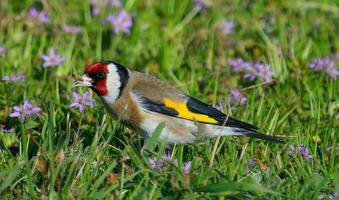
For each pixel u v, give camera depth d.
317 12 16.77
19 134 11.23
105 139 11.05
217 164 10.16
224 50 14.89
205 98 12.72
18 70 13.51
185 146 11.40
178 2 16.83
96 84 11.21
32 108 11.30
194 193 8.99
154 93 11.16
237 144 11.11
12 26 15.09
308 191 9.46
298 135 11.05
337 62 14.30
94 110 11.95
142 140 11.57
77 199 8.88
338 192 9.35
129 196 9.15
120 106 11.18
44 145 10.01
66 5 16.56
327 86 13.03
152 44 15.14
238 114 11.95
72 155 9.77
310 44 14.84
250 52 14.87
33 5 16.61
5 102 12.16
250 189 8.73
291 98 12.72
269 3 16.88
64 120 11.58
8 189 9.44
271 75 13.45
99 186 9.66
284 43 15.16
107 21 15.05
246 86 13.48
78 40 15.13
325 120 11.97
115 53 14.83
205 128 11.03
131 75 11.32
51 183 8.98
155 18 16.23
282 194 9.06
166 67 14.29
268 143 11.09
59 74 13.50
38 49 14.70
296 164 10.44
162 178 9.34
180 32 15.63
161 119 11.09
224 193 8.90
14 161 10.10
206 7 16.70
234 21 16.33
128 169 9.81
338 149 10.91
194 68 13.96
